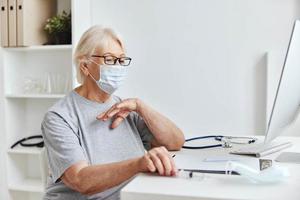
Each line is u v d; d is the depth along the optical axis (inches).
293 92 44.7
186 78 95.5
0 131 100.4
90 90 53.1
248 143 60.0
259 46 90.1
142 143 58.1
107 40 51.9
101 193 47.6
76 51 53.4
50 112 48.6
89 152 48.8
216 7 92.4
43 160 97.3
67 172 43.6
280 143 56.4
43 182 98.0
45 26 101.7
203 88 94.6
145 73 98.0
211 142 61.8
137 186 33.7
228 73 92.7
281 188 32.6
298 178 36.0
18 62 104.7
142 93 98.5
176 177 36.7
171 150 55.7
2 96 99.7
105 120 51.6
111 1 99.0
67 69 102.4
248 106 91.7
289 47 39.4
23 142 104.7
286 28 88.0
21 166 106.4
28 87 104.2
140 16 97.3
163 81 97.0
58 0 105.7
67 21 97.1
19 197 104.7
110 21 99.5
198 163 42.3
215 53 93.2
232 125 93.2
